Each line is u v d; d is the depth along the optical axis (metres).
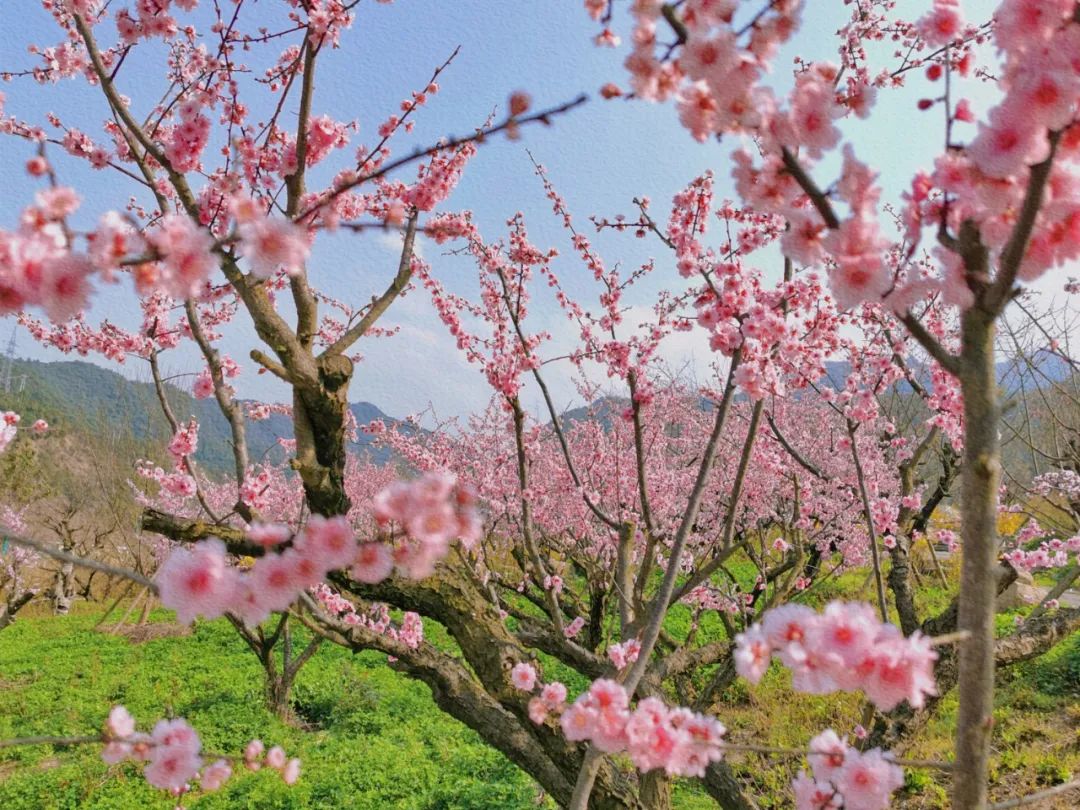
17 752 9.13
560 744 3.41
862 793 1.51
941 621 4.81
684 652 5.04
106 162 3.95
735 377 2.98
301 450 3.21
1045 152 1.12
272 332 3.03
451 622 3.62
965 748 1.30
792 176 1.46
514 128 1.56
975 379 1.29
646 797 4.09
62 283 1.23
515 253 5.13
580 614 7.61
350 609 6.06
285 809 6.91
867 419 3.62
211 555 1.52
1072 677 7.93
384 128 4.04
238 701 10.27
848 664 1.27
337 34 3.14
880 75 4.21
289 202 3.18
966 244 1.29
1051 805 5.55
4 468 20.98
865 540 8.56
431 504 1.47
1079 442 8.00
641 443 4.06
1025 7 1.15
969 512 1.30
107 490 18.19
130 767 7.99
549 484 9.62
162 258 1.31
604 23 1.60
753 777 6.53
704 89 1.45
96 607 21.97
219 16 3.54
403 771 7.62
